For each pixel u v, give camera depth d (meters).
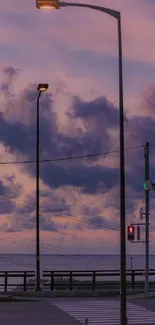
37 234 34.19
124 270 18.25
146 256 35.00
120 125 18.80
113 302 29.91
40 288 34.06
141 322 21.94
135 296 33.22
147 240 35.22
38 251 34.03
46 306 27.70
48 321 21.80
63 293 33.44
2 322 21.36
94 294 33.84
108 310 25.98
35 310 25.81
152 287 39.34
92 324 21.16
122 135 18.77
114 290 35.00
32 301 30.48
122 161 18.67
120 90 18.92
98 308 26.81
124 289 18.16
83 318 22.95
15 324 20.78
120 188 18.62
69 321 21.86
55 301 30.44
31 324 20.83
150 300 31.20
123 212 18.50
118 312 25.12
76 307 27.23
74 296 33.47
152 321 22.23
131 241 35.16
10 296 32.09
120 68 18.94
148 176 35.16
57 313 24.67
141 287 39.31
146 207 35.47
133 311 25.78
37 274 33.78
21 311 25.34
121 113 18.84
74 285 36.50
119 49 18.98
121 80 18.94
